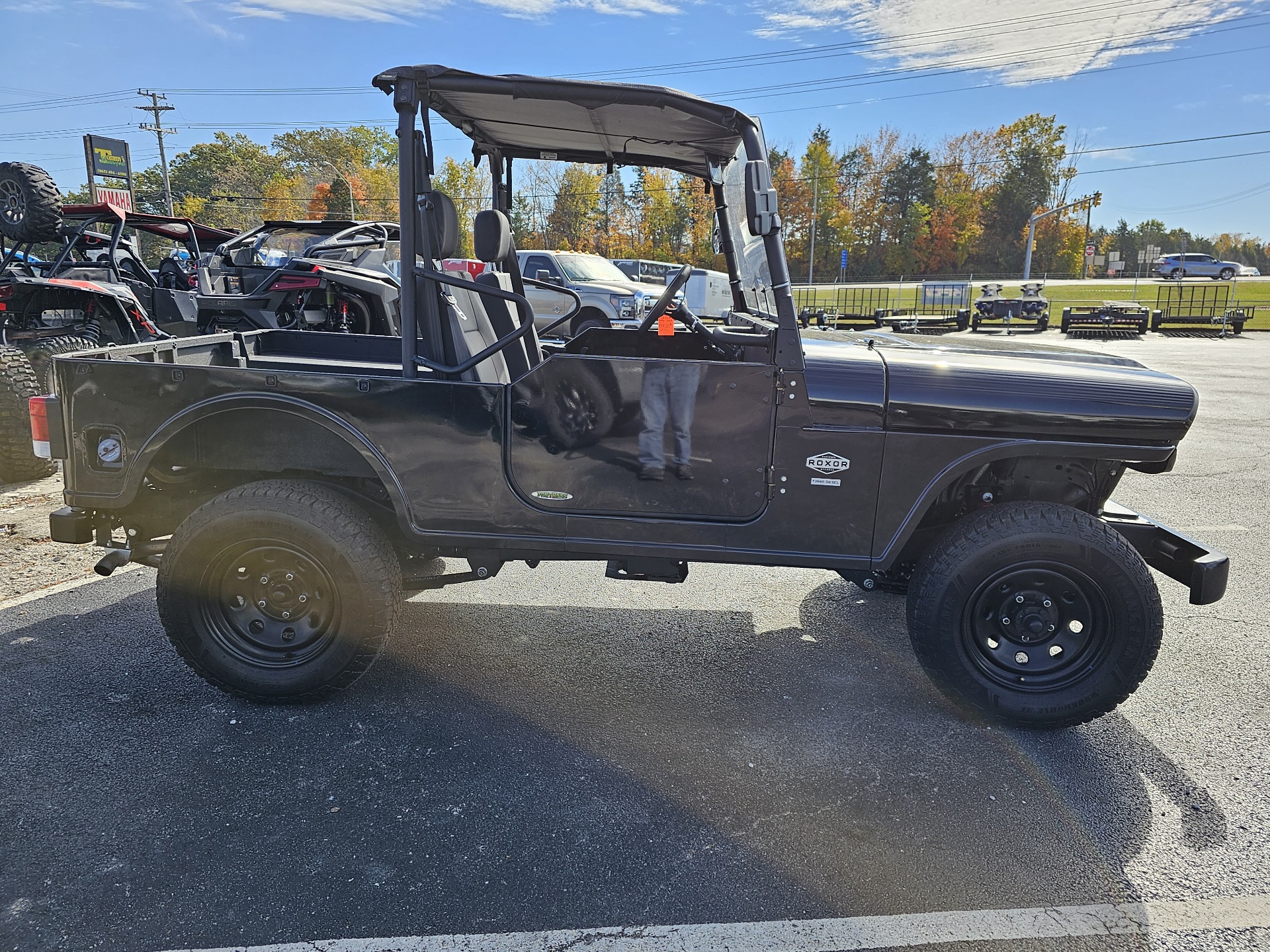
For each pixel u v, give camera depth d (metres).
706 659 3.67
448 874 2.28
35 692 3.25
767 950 2.03
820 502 2.93
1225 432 9.27
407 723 3.08
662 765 2.84
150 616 3.97
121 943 2.02
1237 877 2.32
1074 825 2.54
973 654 3.04
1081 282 56.44
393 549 3.13
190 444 3.12
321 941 2.04
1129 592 2.87
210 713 3.12
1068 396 2.84
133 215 9.04
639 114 2.99
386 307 8.41
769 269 2.84
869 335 3.79
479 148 3.69
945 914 2.16
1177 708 3.29
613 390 2.89
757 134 2.82
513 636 3.88
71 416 3.06
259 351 4.45
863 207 75.00
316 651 3.09
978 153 80.50
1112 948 2.06
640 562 3.12
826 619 4.13
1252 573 4.80
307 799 2.61
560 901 2.19
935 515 3.29
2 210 8.24
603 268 13.23
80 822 2.48
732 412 2.88
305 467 3.11
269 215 74.44
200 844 2.39
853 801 2.65
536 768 2.80
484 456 2.96
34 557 4.72
